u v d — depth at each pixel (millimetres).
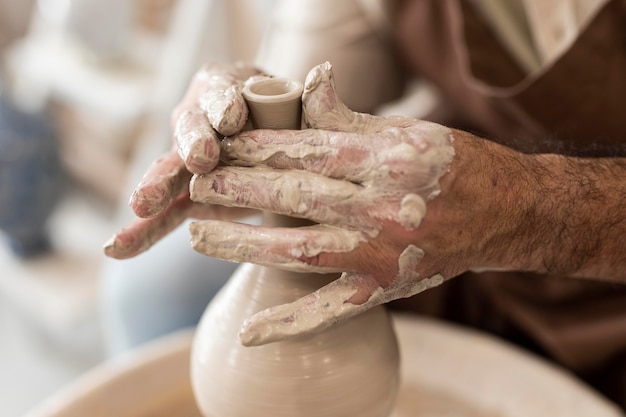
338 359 756
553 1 1111
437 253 683
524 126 1142
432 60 1233
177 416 1030
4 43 3486
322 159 656
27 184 2104
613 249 811
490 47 1155
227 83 781
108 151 2715
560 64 1052
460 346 1113
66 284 2139
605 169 813
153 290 1267
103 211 2719
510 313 1195
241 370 760
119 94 2385
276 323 675
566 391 1021
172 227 880
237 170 671
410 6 1229
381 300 701
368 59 1335
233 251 671
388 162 640
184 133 673
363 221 658
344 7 1311
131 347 1315
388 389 801
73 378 2000
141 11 2797
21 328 2260
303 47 1327
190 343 1080
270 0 1877
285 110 690
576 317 1151
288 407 750
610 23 1042
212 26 2006
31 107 2334
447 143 672
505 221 714
